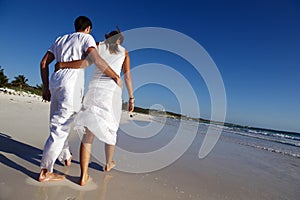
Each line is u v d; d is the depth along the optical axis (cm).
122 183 240
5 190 190
